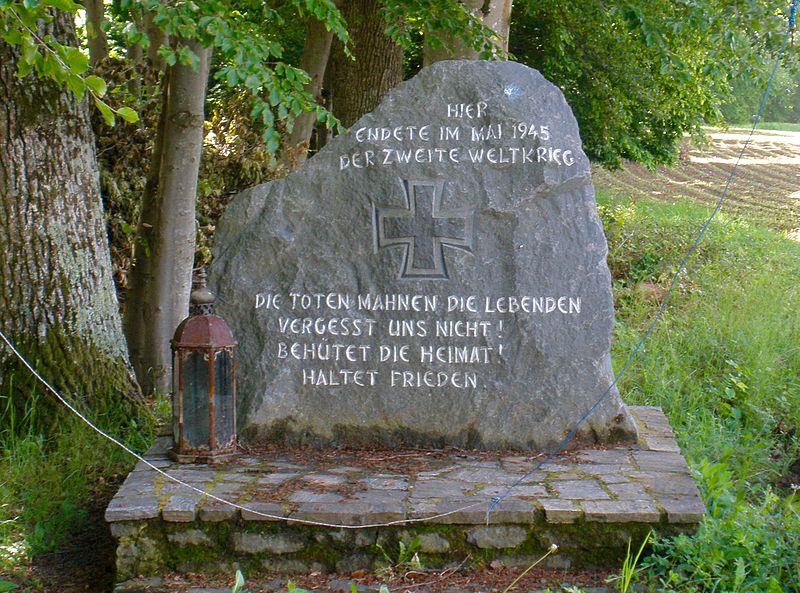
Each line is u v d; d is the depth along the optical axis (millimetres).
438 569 4367
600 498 4477
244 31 5984
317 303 5535
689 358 7980
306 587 4242
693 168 31188
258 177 10211
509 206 5527
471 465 5066
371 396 5461
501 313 5477
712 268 11078
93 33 5543
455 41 8781
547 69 17031
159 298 7281
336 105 14070
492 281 5500
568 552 4363
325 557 4391
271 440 5449
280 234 5602
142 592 4238
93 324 6500
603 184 26109
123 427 6469
